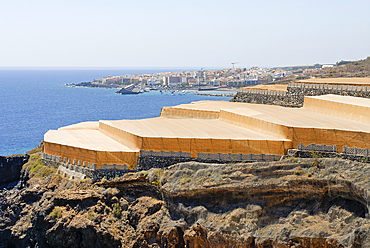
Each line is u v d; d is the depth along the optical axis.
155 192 63.59
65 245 64.62
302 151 58.94
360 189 48.66
